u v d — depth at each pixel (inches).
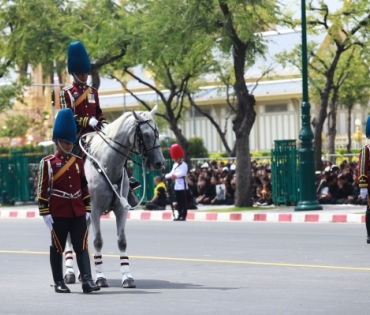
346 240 913.5
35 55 1636.3
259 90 2682.1
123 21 1518.2
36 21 1604.3
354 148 2583.7
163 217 1363.2
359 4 1574.8
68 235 658.2
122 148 636.1
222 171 1540.4
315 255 784.3
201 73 1987.0
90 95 665.6
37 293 602.2
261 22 1487.5
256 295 564.1
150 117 641.0
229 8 1348.4
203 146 2650.1
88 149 650.8
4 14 1635.1
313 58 1975.9
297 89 2618.1
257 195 1498.5
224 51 1370.6
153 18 1444.4
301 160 1306.6
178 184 1295.5
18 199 1796.3
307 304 523.2
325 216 1190.9
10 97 2162.9
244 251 837.8
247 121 1413.6
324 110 1691.7
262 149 2768.2
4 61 1768.0
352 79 2192.4
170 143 2479.1
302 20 1316.4
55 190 589.0
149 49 1450.5
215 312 502.6
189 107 2834.6
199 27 1362.0
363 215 1162.0
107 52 1528.1
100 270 629.3
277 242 912.9
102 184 632.4
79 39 1573.6
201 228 1132.5
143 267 737.6
